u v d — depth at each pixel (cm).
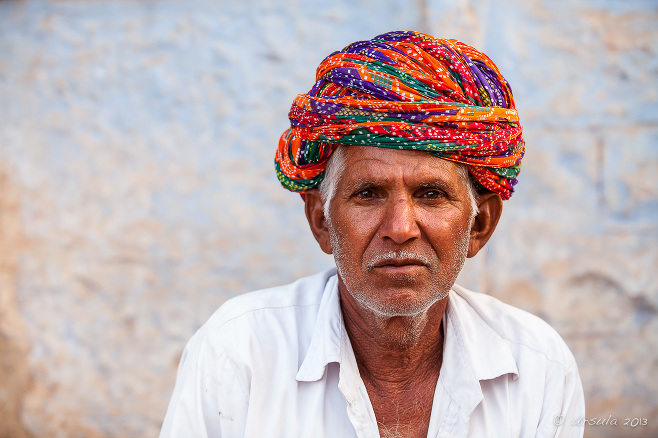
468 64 157
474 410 171
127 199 293
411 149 148
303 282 187
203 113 290
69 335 296
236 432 165
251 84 289
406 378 172
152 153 291
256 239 291
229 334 170
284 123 289
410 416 172
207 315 293
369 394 172
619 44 285
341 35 287
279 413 165
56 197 294
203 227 292
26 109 293
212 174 291
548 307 288
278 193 291
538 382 173
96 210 294
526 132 284
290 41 287
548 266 287
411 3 281
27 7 291
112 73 291
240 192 291
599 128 285
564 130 285
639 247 288
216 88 289
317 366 166
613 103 285
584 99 285
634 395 291
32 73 293
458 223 155
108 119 292
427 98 151
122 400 297
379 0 283
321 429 164
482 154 153
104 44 290
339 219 157
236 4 288
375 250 151
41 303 296
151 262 294
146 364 296
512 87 283
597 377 290
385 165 149
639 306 289
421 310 154
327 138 153
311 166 164
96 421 298
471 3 277
